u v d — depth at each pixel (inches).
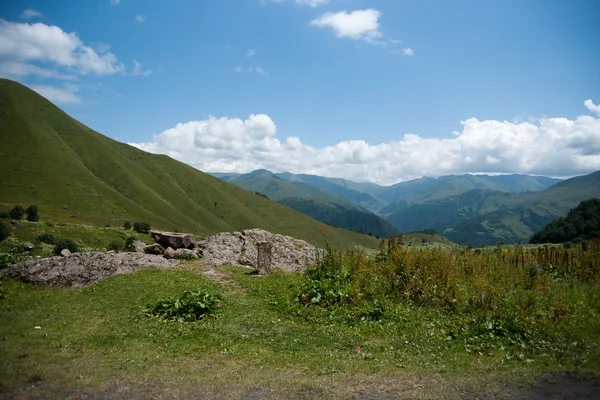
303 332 546.6
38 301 740.7
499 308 557.6
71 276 914.1
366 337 524.4
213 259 1099.9
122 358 446.0
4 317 623.2
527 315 525.0
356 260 836.0
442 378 384.8
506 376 383.9
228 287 807.1
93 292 783.1
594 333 479.8
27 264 953.5
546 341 468.1
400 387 362.3
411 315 593.6
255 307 666.8
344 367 419.5
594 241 935.7
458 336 508.4
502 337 494.3
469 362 428.8
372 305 634.2
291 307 650.8
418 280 695.7
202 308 624.7
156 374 398.0
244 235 1266.0
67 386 363.9
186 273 917.2
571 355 424.8
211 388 363.3
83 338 519.2
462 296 629.6
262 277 904.3
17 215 4886.8
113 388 362.6
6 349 464.1
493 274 779.4
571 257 875.4
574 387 354.0
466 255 932.0
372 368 416.5
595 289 667.4
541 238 3078.2
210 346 490.6
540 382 366.9
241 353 466.3
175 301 646.5
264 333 540.4
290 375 397.1
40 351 461.7
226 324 578.9
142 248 1241.4
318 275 798.5
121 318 613.0
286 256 1170.0
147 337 526.3
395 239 881.5
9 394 342.3
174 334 538.0
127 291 766.5
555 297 616.7
